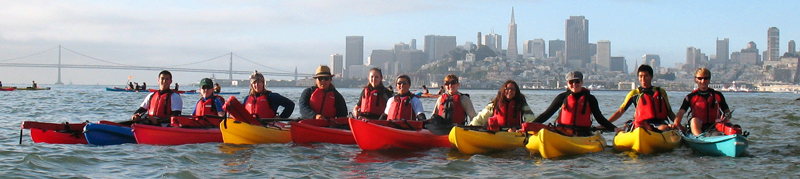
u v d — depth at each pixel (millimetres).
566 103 12070
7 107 29422
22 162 10492
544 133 11242
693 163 10844
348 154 11883
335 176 9805
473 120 13125
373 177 9727
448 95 13336
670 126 12297
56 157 10953
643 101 12391
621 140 12141
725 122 11766
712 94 12164
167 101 13430
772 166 10602
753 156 11812
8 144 12875
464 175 9891
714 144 11523
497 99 12734
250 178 9570
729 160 11148
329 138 13211
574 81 11828
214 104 13703
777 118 25234
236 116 12852
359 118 13617
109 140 12805
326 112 13938
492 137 12023
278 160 11156
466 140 11758
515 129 12586
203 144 12922
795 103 52344
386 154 11914
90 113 26906
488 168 10461
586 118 12000
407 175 9883
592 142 12039
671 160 11156
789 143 14352
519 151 12211
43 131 13016
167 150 12055
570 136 11750
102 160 10914
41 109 28766
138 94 60781
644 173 10000
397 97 13297
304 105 14000
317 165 10680
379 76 13844
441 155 11820
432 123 12930
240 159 11219
